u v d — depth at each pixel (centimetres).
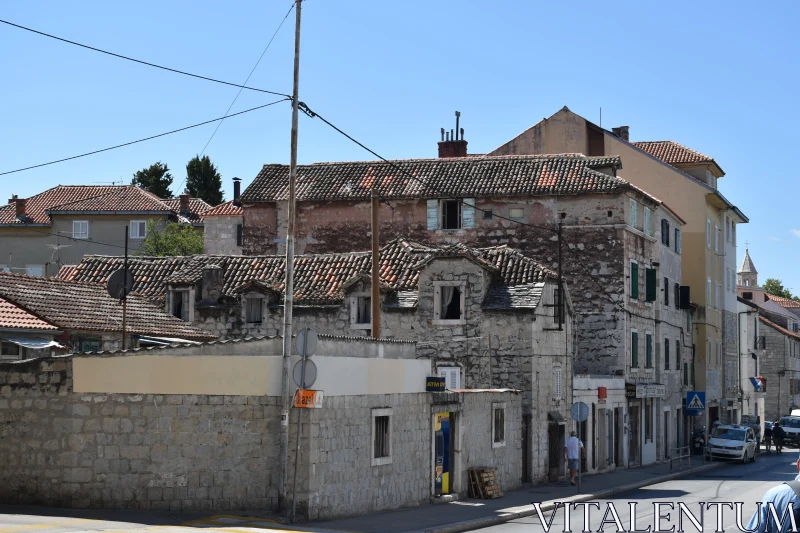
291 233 2369
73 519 1986
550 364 3756
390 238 4778
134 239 7525
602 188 4559
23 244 7575
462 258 3662
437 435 2816
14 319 2631
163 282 4006
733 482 3969
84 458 2189
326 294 3828
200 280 3953
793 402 10150
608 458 4441
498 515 2555
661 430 5378
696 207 6438
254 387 2197
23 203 7681
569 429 3919
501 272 3741
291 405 2186
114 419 2191
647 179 6406
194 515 2120
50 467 2198
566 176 4703
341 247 4831
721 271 7088
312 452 2183
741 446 5359
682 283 6450
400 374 2580
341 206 4853
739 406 7712
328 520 2231
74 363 2209
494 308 3609
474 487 2964
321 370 2222
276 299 3878
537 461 3603
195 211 8181
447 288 3694
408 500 2617
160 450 2183
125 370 2200
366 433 2403
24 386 2230
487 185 4719
